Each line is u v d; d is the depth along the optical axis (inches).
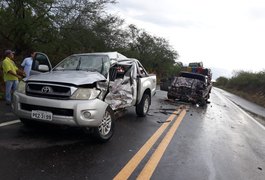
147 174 177.5
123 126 305.1
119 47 892.0
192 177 180.5
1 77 455.8
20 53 583.2
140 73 354.9
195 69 1081.4
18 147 201.2
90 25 666.2
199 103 629.0
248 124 425.1
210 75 1065.5
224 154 239.0
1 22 528.7
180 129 320.8
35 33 554.3
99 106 218.5
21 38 551.2
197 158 219.5
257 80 1731.1
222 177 186.4
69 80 218.8
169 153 224.7
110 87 265.0
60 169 171.0
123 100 300.8
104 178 164.9
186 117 416.5
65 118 207.3
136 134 274.5
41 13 535.8
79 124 209.3
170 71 2559.1
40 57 382.0
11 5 508.4
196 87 626.8
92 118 213.2
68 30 615.5
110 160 194.7
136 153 215.5
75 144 220.8
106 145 228.1
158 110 458.6
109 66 283.1
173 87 634.8
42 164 175.8
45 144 213.6
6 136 223.9
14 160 177.3
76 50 678.5
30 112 215.5
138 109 366.0
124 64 322.3
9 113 305.1
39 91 215.8
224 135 316.5
